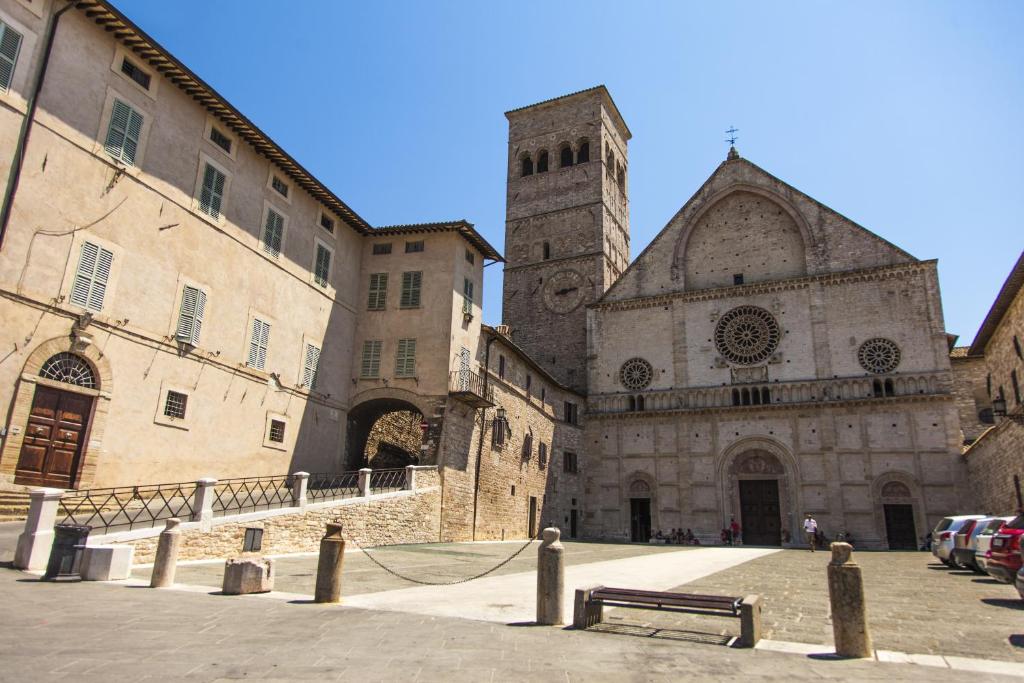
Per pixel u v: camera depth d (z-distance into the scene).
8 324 20.59
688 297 55.31
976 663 8.74
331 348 36.75
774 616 12.63
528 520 46.25
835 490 46.69
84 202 23.27
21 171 21.22
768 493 49.28
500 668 7.91
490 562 23.14
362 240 40.75
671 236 58.03
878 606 14.36
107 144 24.28
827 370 49.25
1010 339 35.81
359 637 9.40
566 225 68.00
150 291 25.62
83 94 23.55
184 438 26.64
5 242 20.61
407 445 43.44
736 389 51.75
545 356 64.06
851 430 47.50
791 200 54.31
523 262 68.81
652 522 51.34
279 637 9.26
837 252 51.59
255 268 31.38
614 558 28.03
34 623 9.60
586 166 69.00
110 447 23.50
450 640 9.38
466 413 38.22
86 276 23.11
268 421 31.36
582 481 55.06
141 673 7.16
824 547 45.72
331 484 33.03
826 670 8.27
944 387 45.88
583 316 63.59
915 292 48.41
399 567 20.06
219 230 29.31
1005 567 15.66
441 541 34.16
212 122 29.39
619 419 54.88
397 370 37.56
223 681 6.99
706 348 53.62
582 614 10.89
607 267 66.31
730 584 18.12
